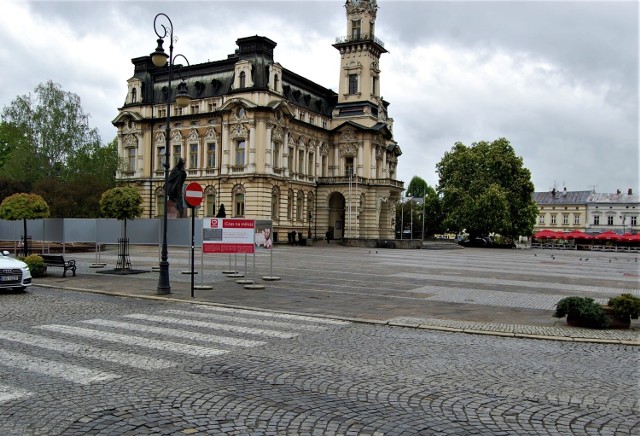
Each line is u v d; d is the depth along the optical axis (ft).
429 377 32.55
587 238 317.63
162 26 75.15
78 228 102.32
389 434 23.67
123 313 53.67
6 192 190.29
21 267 67.10
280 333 44.91
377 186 257.75
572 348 41.68
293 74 245.45
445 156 305.53
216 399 27.68
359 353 38.42
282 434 23.43
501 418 25.84
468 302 65.21
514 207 282.15
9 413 25.36
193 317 52.01
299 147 244.63
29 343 39.55
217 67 235.81
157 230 93.09
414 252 192.34
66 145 211.82
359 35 262.26
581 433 24.20
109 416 25.12
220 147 229.66
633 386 31.42
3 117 216.74
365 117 258.78
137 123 247.09
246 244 75.77
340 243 234.99
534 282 90.48
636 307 48.57
